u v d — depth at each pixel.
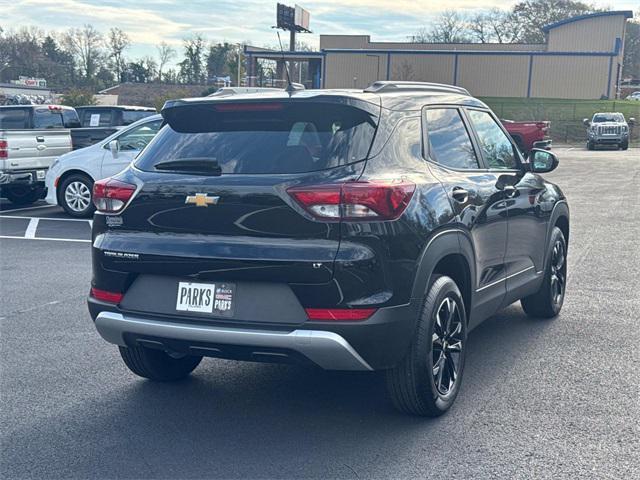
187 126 4.47
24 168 14.26
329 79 63.66
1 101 39.75
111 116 19.62
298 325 3.87
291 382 5.16
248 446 4.12
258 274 3.91
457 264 4.70
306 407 4.70
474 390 4.93
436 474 3.76
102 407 4.70
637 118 54.38
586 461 3.89
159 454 4.03
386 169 4.08
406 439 4.19
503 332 6.30
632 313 6.89
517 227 5.61
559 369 5.34
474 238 4.79
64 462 3.93
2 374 5.31
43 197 16.30
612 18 64.56
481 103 5.64
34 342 6.07
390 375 4.29
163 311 4.15
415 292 4.08
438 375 4.44
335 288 3.83
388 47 74.00
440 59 62.31
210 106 4.32
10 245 10.75
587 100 60.53
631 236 11.30
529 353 5.71
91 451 4.07
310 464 3.89
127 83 91.94
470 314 4.90
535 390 4.92
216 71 111.38
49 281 8.34
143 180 4.25
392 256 3.93
